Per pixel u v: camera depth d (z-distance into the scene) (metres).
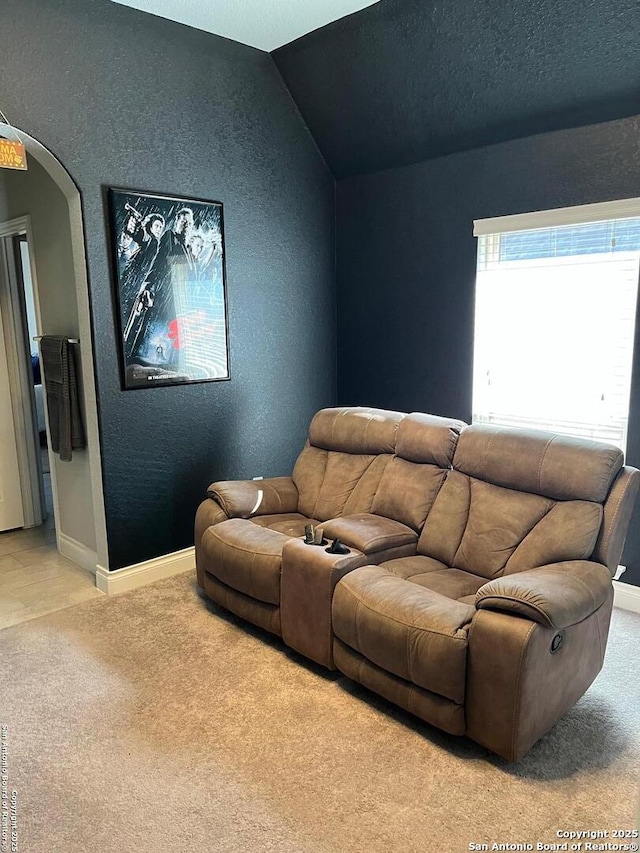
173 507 3.66
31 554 4.06
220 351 3.79
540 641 2.00
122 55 3.14
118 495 3.40
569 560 2.44
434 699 2.18
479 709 2.09
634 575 3.19
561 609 2.04
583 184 3.16
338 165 4.26
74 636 2.99
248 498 3.36
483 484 2.87
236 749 2.20
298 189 4.14
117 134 3.17
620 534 2.47
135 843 1.81
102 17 3.04
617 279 3.13
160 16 3.23
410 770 2.10
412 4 3.04
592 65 2.86
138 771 2.10
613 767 2.11
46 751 2.20
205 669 2.71
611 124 3.02
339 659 2.53
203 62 3.49
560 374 3.40
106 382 3.27
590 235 3.19
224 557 2.96
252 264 3.92
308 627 2.63
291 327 4.23
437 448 3.02
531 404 3.54
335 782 2.04
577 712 2.41
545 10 2.74
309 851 1.77
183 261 3.52
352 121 3.88
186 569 3.76
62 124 2.96
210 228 3.63
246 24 3.36
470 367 3.78
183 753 2.18
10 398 4.40
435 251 3.86
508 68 3.08
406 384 4.18
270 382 4.14
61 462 3.84
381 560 2.81
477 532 2.76
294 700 2.49
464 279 3.74
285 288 4.15
